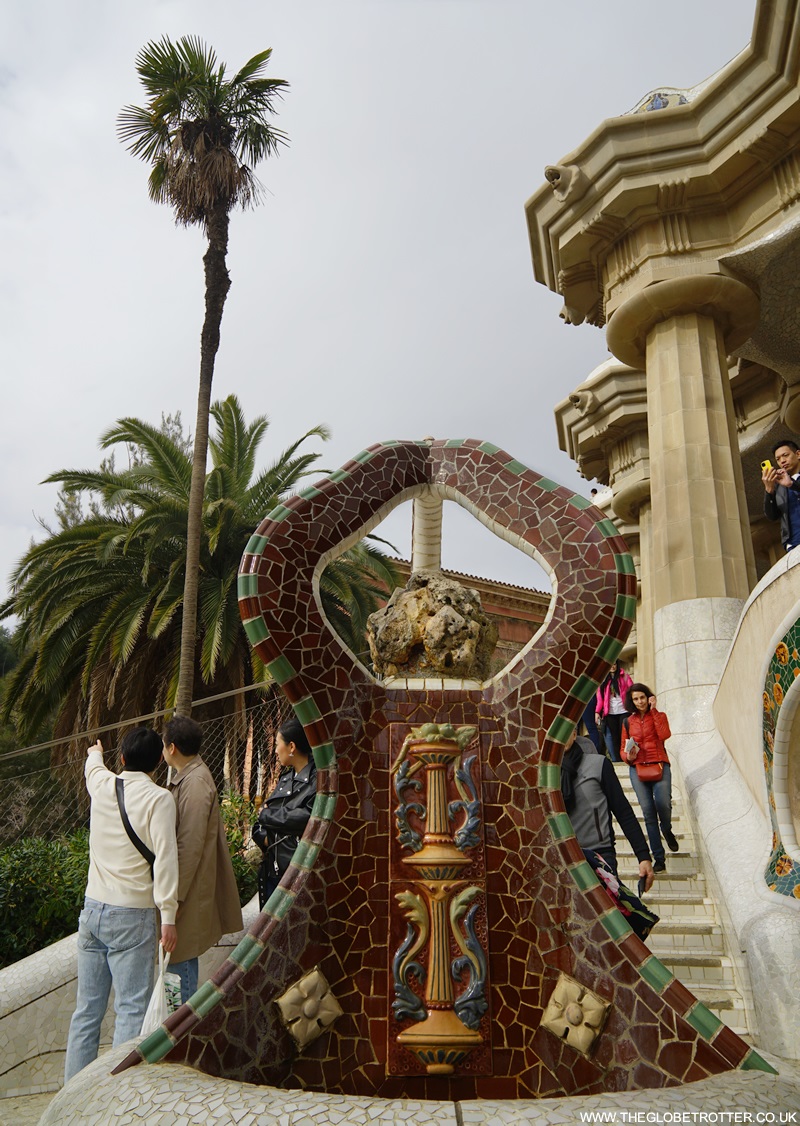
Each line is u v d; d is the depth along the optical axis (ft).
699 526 27.86
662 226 30.68
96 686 44.80
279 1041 6.49
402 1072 6.56
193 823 12.60
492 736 7.55
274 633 7.38
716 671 25.59
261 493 50.65
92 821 11.93
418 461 8.79
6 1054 14.34
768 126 27.96
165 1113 5.18
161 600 44.47
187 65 43.83
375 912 6.98
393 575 50.37
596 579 7.86
